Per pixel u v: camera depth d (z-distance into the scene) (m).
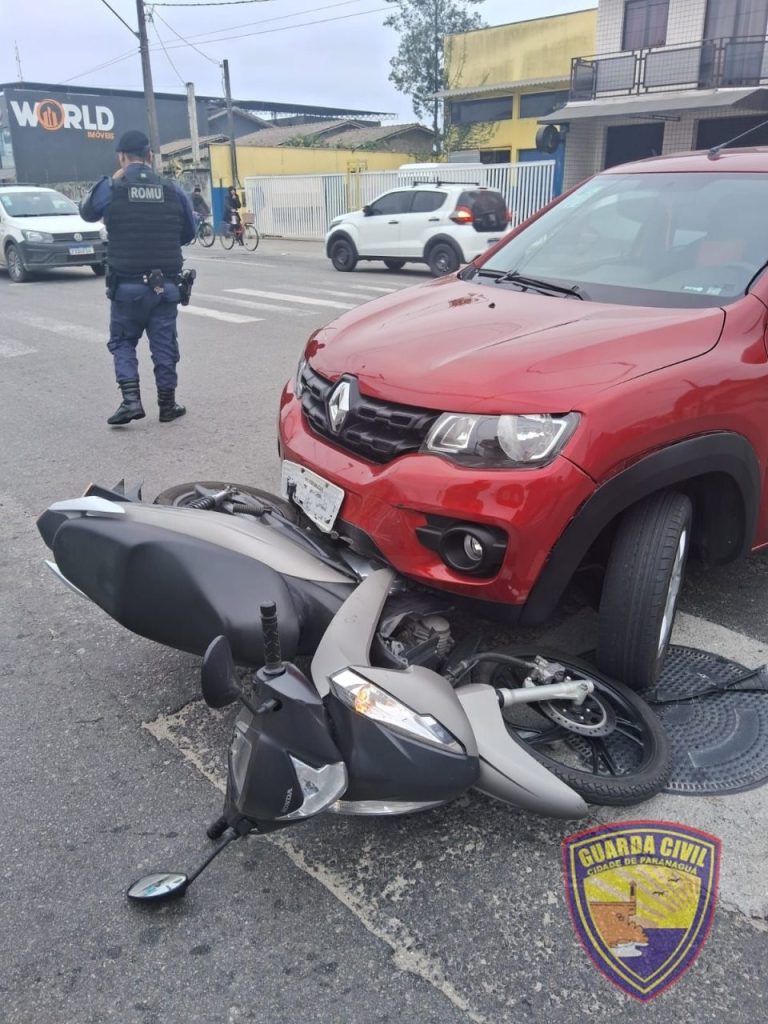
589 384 2.68
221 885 2.36
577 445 2.58
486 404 2.67
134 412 6.43
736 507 3.22
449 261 15.98
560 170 23.03
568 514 2.60
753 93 21.00
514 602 2.69
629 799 2.53
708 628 3.59
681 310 3.24
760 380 3.06
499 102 32.03
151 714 3.09
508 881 2.37
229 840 2.26
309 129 45.84
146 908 2.28
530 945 2.19
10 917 2.26
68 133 49.31
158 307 6.34
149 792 2.71
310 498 3.14
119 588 2.83
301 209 28.44
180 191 6.28
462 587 2.71
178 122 53.44
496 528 2.62
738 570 4.12
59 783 2.75
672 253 3.67
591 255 3.88
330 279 15.93
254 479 5.38
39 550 4.41
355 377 3.05
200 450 5.96
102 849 2.48
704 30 23.09
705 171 3.99
